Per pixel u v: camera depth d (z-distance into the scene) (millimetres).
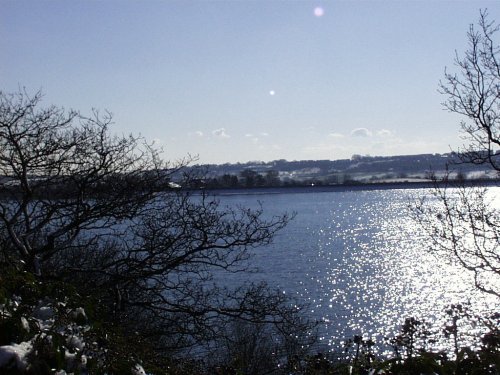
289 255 69312
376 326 36125
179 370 7988
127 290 13305
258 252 71688
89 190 12555
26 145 12188
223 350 17000
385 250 79938
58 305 5738
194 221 12914
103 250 14148
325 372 7332
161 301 12555
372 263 67000
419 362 5656
